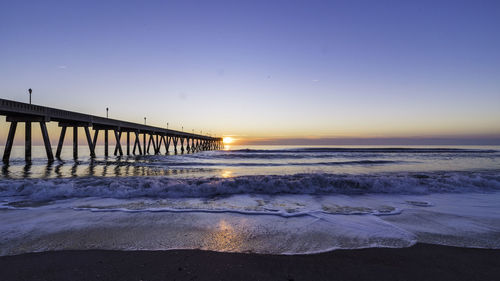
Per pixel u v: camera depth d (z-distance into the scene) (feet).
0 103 59.16
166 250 10.30
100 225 13.55
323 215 15.84
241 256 9.77
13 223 13.79
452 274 8.43
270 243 11.16
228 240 11.48
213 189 23.36
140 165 61.46
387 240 11.63
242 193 23.09
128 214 15.78
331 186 25.00
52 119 83.87
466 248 10.74
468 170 48.85
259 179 24.97
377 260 9.50
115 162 72.18
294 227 13.44
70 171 47.62
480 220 14.98
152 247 10.61
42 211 16.39
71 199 19.98
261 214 15.99
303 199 20.81
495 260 9.55
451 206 18.62
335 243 11.20
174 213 16.08
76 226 13.35
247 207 17.90
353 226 13.65
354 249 10.55
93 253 9.98
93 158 95.30
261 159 84.94
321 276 8.21
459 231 12.96
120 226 13.42
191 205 18.35
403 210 17.29
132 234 12.19
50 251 10.16
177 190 22.89
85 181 24.77
